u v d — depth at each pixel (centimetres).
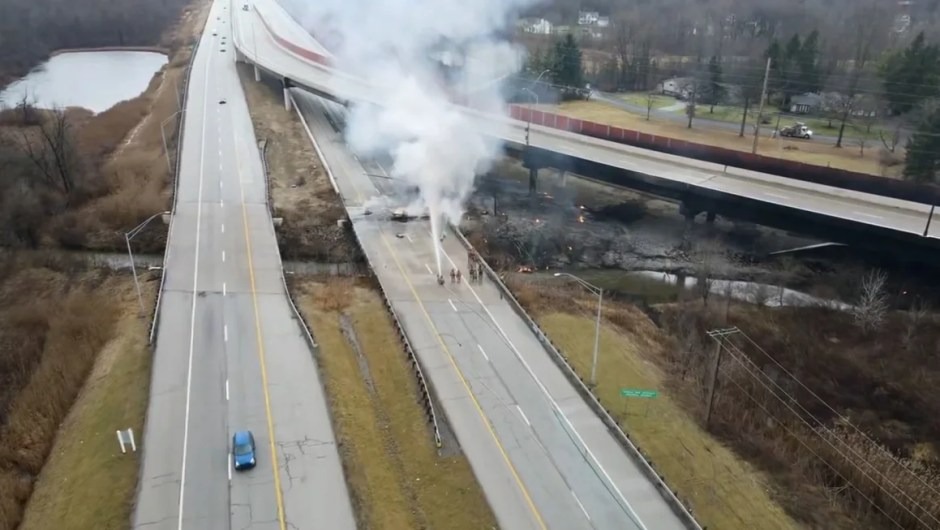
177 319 5519
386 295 5972
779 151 10288
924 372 5466
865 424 5006
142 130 11650
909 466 4588
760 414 4981
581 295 6675
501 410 4625
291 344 5234
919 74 10300
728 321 6238
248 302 5806
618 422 4622
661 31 16338
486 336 5488
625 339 5819
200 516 3641
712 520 3875
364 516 3706
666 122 12112
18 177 8262
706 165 8212
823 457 4594
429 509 3841
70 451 4297
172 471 3959
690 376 5391
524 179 9788
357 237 7219
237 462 3944
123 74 17025
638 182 8288
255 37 16200
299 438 4238
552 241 7981
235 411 4456
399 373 5044
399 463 4209
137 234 7525
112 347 5331
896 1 18900
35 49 18362
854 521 4019
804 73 12331
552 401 4738
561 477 4038
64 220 7756
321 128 11144
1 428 4625
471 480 4012
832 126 11675
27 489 4091
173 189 8144
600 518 3741
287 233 7512
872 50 13575
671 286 7112
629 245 7988
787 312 6425
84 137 10912
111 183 8800
